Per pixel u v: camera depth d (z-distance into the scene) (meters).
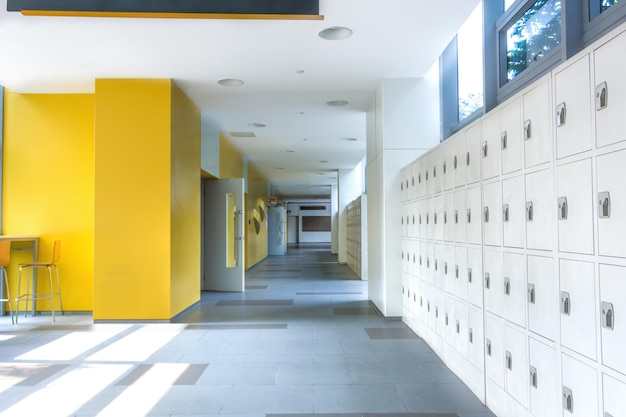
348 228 16.53
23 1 4.42
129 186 6.52
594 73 2.10
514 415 2.98
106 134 6.55
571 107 2.30
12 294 7.20
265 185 20.73
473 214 3.70
